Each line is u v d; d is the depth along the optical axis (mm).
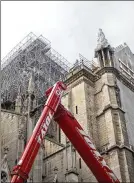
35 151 22984
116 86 48344
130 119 46594
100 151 42719
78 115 47188
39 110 46594
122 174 38156
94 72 52719
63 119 27984
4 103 54906
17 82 55781
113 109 44969
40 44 63625
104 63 51562
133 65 60344
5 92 57625
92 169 28375
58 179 38062
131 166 39531
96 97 49406
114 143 41000
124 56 60156
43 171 40188
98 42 54625
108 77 49281
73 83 51750
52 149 42188
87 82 50562
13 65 61250
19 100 45750
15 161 34219
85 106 47062
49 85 59000
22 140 35500
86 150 28078
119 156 39688
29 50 62812
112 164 39312
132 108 49188
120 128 42875
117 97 47125
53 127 50562
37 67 59906
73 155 38219
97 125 46031
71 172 36406
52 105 26172
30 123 37469
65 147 40062
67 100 49875
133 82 54781
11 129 38312
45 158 41656
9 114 40062
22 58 62281
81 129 28516
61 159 39750
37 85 56094
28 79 53906
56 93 27141
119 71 52781
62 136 46188
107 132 43281
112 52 53781
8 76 60156
